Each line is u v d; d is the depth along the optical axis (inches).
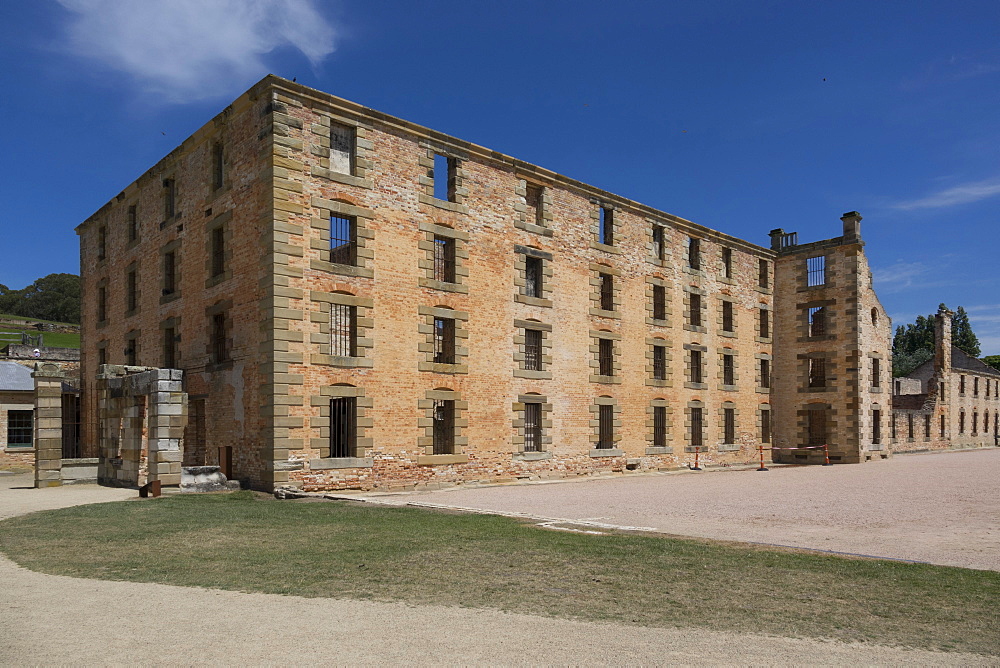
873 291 1616.6
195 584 339.9
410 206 925.2
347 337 858.8
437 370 935.0
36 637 254.8
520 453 1035.3
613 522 567.5
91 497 721.6
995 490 812.0
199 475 780.0
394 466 874.1
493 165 1040.2
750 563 392.8
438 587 335.9
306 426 797.2
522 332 1057.5
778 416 1609.3
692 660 234.4
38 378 866.1
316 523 541.0
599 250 1197.1
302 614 287.1
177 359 981.8
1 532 498.0
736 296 1504.7
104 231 1295.5
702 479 1060.5
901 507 665.0
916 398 2183.8
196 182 969.5
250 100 842.2
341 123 870.4
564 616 287.3
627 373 1225.4
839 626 277.1
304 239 818.2
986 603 311.7
